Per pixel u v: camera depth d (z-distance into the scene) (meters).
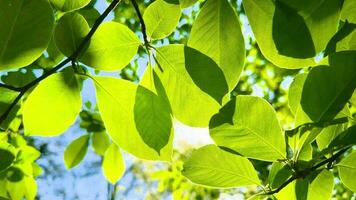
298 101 0.82
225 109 0.78
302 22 0.70
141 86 0.79
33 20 0.74
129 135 0.80
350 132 0.76
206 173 0.82
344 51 0.75
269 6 0.72
